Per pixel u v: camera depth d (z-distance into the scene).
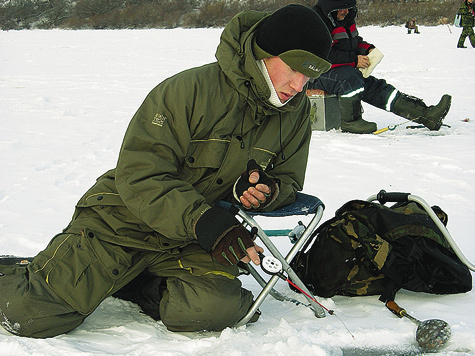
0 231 4.06
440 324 2.55
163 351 2.38
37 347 2.40
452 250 3.06
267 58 2.64
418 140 6.92
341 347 2.52
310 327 2.66
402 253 2.92
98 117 8.70
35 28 54.59
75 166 5.86
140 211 2.52
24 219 4.32
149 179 2.53
